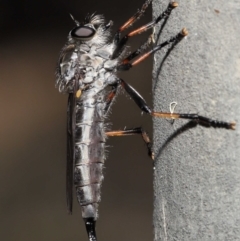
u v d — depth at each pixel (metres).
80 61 0.13
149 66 0.22
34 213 0.20
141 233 0.19
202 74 0.11
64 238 0.19
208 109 0.11
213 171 0.11
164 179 0.12
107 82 0.13
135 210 0.20
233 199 0.11
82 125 0.13
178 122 0.11
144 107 0.13
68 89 0.13
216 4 0.11
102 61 0.13
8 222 0.20
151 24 0.12
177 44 0.11
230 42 0.11
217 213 0.11
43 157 0.22
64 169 0.22
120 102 0.22
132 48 0.19
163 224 0.12
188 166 0.11
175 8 0.11
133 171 0.21
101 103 0.13
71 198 0.13
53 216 0.20
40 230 0.20
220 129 0.11
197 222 0.11
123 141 0.21
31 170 0.22
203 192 0.11
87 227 0.13
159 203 0.12
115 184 0.21
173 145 0.11
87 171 0.13
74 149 0.13
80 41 0.13
